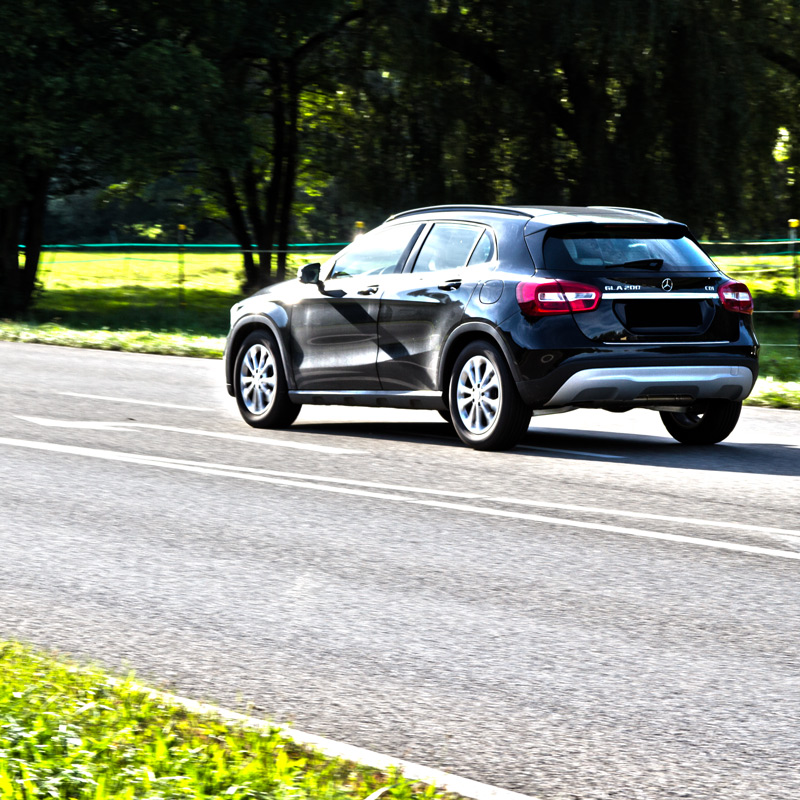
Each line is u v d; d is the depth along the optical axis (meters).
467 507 11.44
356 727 6.19
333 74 52.12
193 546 9.95
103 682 6.47
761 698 6.58
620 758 5.78
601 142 45.72
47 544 10.01
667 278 14.47
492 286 14.54
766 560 9.48
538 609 8.22
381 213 53.19
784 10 46.44
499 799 5.19
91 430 16.38
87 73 40.72
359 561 9.48
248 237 59.34
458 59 48.06
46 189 45.00
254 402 17.12
